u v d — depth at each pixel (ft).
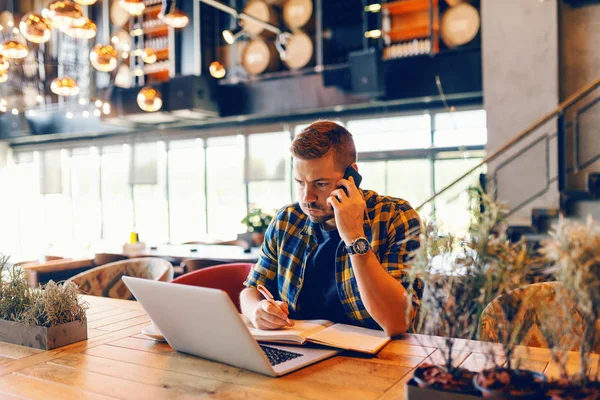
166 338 4.61
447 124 23.18
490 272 2.99
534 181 16.89
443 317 3.19
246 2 26.73
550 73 16.92
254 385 3.74
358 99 21.16
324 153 4.92
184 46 26.99
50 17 9.64
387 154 24.39
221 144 30.66
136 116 24.31
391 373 3.90
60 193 38.37
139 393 3.66
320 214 5.16
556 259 2.80
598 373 3.10
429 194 23.54
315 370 4.02
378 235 5.43
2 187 40.14
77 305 5.10
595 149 16.84
